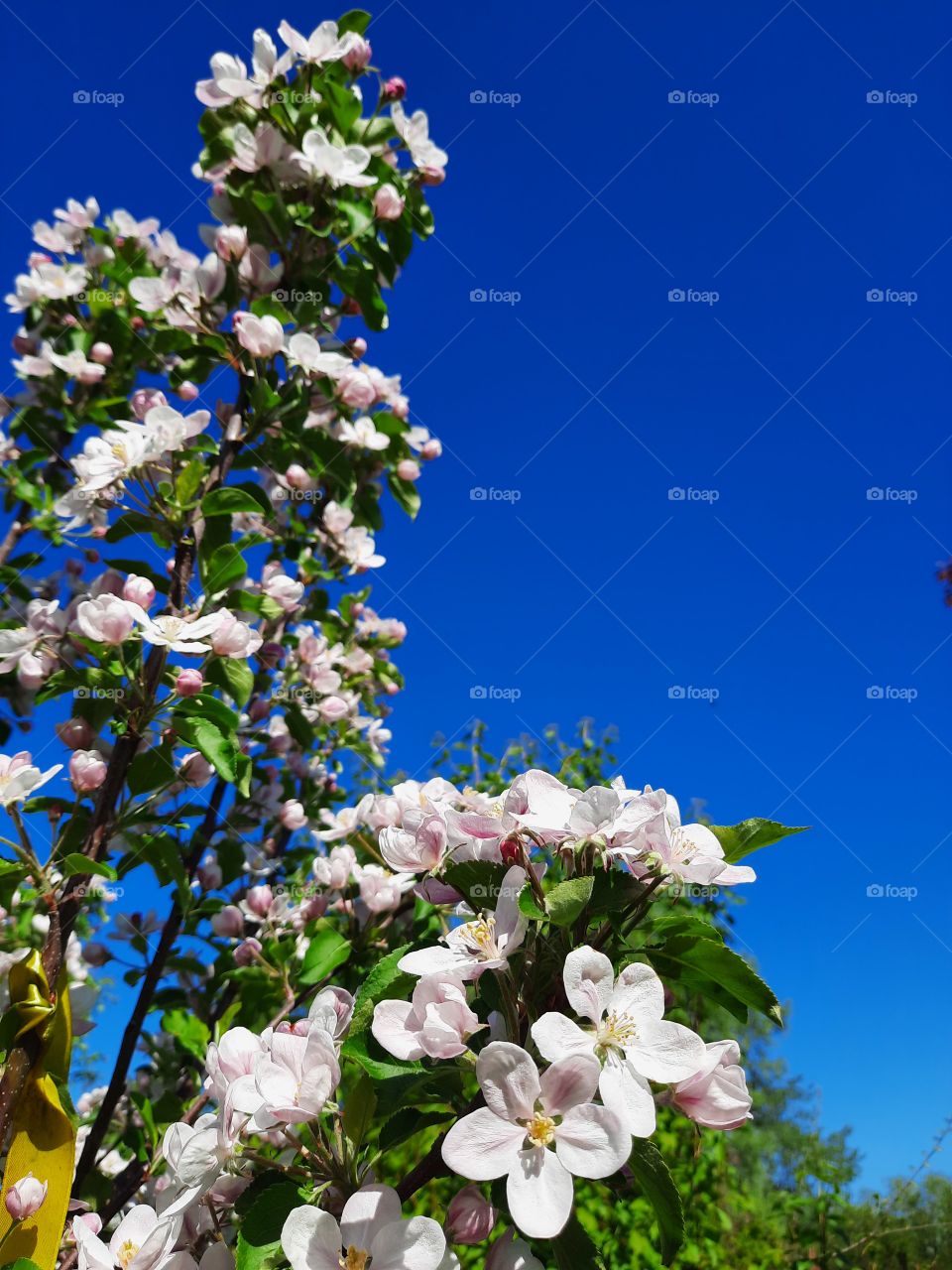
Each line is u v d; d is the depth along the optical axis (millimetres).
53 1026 1692
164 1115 2395
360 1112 1222
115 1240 1396
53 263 3768
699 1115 1142
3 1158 1648
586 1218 3201
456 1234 1167
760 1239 3697
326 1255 1076
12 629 2484
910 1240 3979
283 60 2830
